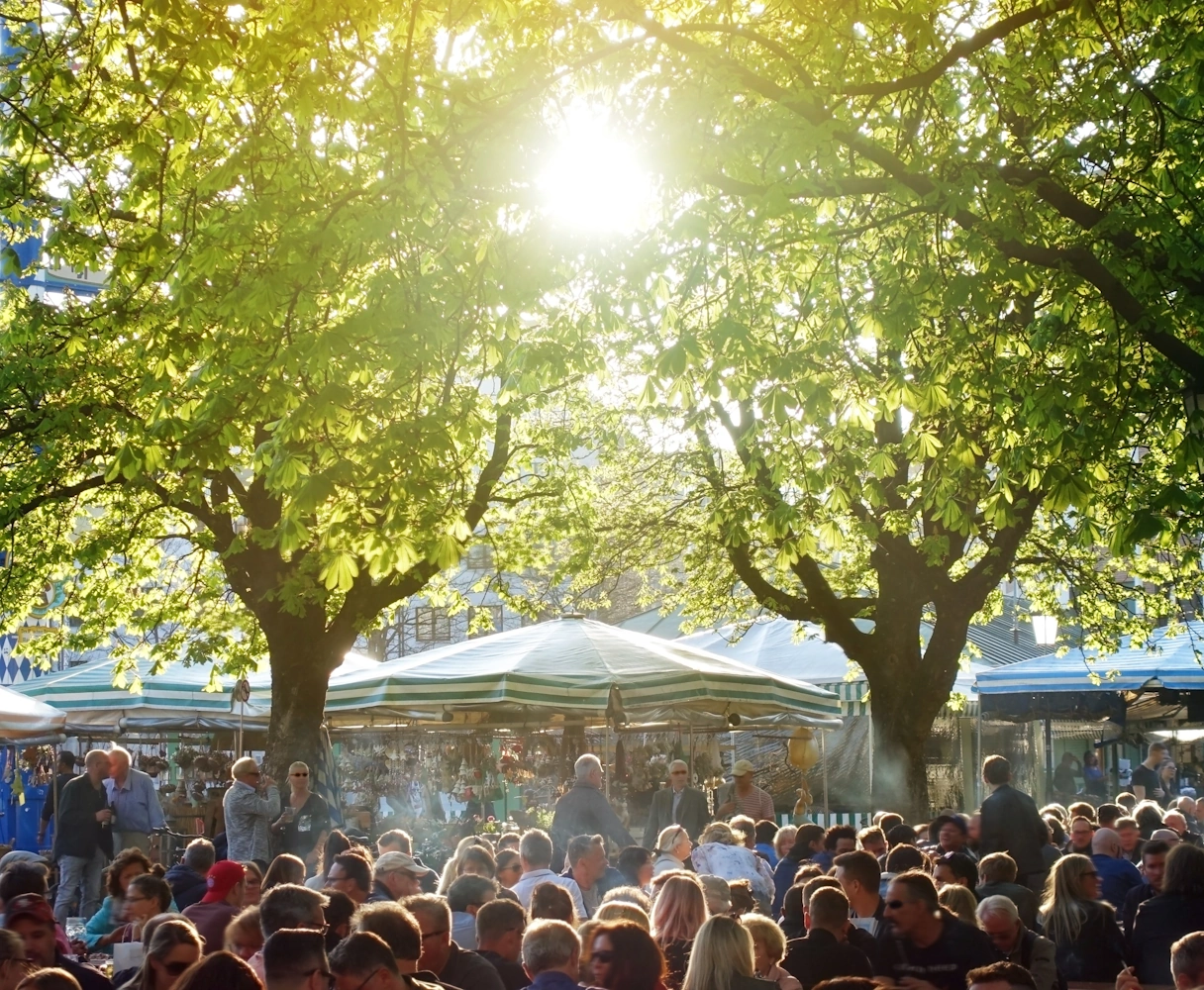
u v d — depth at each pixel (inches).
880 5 376.5
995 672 869.8
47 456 598.5
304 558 594.6
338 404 326.3
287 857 379.9
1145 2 402.0
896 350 470.6
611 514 843.4
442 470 348.8
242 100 394.0
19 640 827.4
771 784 1042.7
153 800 623.2
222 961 193.3
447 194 357.4
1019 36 436.5
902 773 717.3
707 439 755.4
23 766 900.0
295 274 335.3
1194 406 357.4
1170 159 435.5
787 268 465.1
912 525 687.1
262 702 780.6
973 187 371.2
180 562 832.9
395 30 368.2
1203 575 829.8
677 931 314.2
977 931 289.1
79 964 297.9
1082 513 396.5
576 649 654.5
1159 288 399.5
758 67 397.4
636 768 803.4
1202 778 949.2
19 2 518.9
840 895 300.8
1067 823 620.1
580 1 379.2
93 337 570.6
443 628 1798.7
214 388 358.0
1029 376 425.7
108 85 430.6
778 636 915.4
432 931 272.4
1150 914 351.9
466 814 770.8
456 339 360.8
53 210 521.3
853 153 409.1
